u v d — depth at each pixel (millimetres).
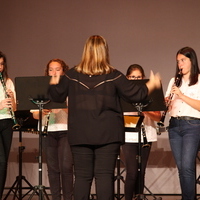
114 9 10945
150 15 10883
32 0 11047
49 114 7492
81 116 5516
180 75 7512
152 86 5863
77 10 10984
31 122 8500
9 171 11016
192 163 7176
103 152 5539
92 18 10961
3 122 7199
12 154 11039
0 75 7344
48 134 7902
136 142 8102
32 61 10977
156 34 10852
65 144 7750
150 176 10891
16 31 11016
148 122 8203
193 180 7184
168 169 10844
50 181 7949
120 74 5586
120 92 5574
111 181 5547
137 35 10891
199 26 10750
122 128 5625
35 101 6938
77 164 5605
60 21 10984
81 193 5543
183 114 7344
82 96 5539
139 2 10914
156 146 10898
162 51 10836
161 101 7094
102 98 5496
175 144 7414
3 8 11047
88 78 5551
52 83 6031
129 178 8102
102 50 5605
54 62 8055
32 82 6953
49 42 10977
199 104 7141
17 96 7004
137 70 8328
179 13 10812
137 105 7047
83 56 5648
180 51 7469
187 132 7270
